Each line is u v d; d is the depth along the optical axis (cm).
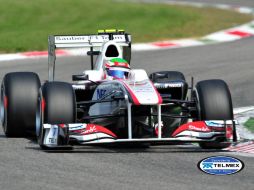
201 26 9581
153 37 8744
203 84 3469
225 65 6594
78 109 3662
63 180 2783
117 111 3441
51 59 4053
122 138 3459
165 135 3603
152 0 13262
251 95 5119
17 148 3403
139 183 2750
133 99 3238
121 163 3081
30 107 3653
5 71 6488
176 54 7438
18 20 10094
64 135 3253
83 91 3778
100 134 3278
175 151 3356
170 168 3006
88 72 3759
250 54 7262
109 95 3491
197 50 7700
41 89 3438
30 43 8125
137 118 3428
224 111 3378
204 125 3347
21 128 3672
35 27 9569
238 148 3447
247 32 9050
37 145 3481
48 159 3144
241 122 4112
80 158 3169
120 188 2672
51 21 10069
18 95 3650
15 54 7525
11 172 2911
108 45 3772
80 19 10256
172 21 10044
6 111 3659
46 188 2666
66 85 3403
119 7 11400
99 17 10438
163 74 3662
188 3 12675
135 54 7538
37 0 11769
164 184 2741
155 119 3453
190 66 6612
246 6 12062
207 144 3416
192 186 2719
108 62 3694
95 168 2983
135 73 3559
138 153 3294
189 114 3641
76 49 7869
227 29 9306
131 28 9438
